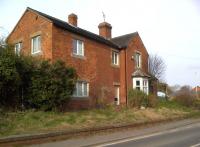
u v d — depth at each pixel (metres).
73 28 26.31
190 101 36.22
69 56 25.42
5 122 16.02
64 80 20.70
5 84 18.20
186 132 18.44
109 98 30.39
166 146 13.19
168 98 42.19
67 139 15.47
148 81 35.03
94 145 14.12
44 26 24.81
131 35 34.94
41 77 19.95
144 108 27.84
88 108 26.14
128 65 33.00
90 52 28.17
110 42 31.67
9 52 18.50
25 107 19.80
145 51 37.00
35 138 14.12
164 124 23.08
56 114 19.56
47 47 24.17
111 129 18.39
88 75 27.53
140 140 15.34
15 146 13.27
